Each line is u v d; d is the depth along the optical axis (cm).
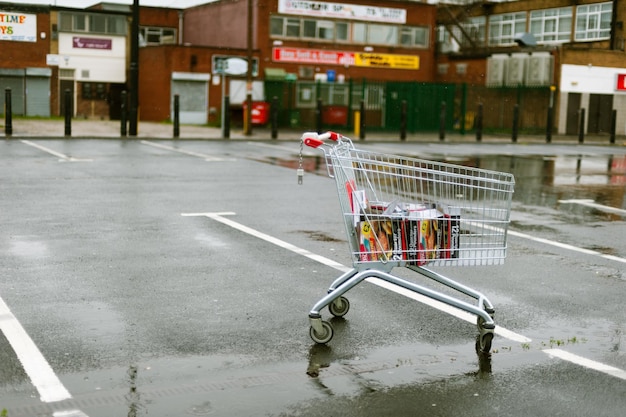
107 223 1009
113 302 649
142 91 4347
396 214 582
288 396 458
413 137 3328
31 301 645
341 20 4331
